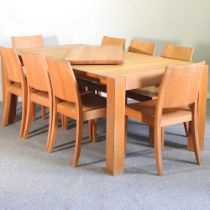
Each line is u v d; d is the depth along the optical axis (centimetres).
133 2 467
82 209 236
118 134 272
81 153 319
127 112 296
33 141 345
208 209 236
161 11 475
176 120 283
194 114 291
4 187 262
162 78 270
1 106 449
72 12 462
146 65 313
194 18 481
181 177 278
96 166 295
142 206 239
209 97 492
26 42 432
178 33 485
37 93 340
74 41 473
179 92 271
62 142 342
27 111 348
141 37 481
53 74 295
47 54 363
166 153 321
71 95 286
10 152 320
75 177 277
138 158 311
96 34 473
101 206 239
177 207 238
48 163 299
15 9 447
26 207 238
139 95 346
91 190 258
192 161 306
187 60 345
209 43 490
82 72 291
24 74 347
